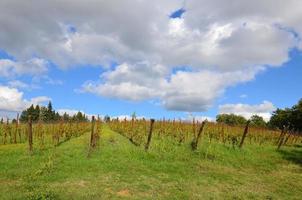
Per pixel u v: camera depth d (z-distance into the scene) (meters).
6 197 16.72
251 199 20.16
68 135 41.69
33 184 19.34
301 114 92.12
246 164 30.53
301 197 21.98
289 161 33.84
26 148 30.33
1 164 24.36
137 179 21.89
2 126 42.72
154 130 44.41
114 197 17.94
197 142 33.34
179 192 19.84
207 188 21.44
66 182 20.33
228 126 49.47
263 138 49.03
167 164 26.69
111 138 39.62
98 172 22.91
